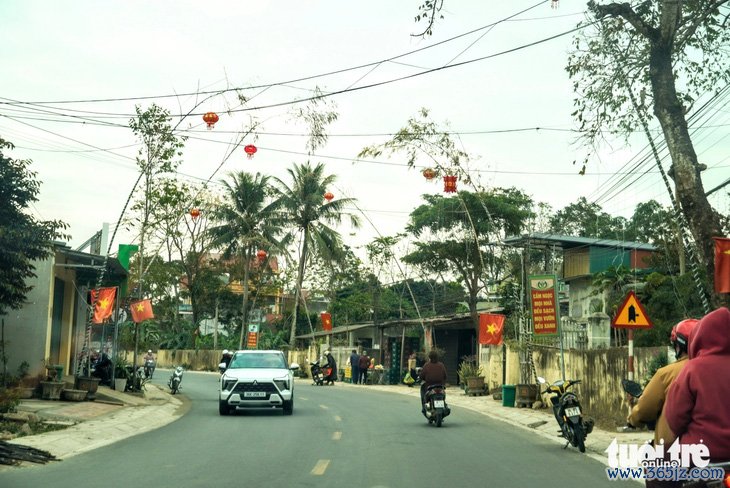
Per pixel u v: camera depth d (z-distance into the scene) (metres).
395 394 32.31
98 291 21.42
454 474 10.40
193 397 28.08
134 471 10.30
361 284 56.09
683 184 13.78
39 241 16.62
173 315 66.31
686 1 14.55
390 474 10.27
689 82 15.35
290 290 58.84
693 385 4.59
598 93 15.34
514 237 33.03
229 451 12.56
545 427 18.33
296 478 9.81
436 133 26.20
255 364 21.25
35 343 20.22
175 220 29.80
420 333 46.34
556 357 22.64
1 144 16.81
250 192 50.44
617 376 17.47
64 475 9.92
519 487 9.42
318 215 49.72
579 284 34.84
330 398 27.86
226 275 67.62
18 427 14.23
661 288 24.23
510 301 32.69
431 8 13.64
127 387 25.08
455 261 38.25
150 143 24.02
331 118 19.02
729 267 12.01
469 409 24.33
